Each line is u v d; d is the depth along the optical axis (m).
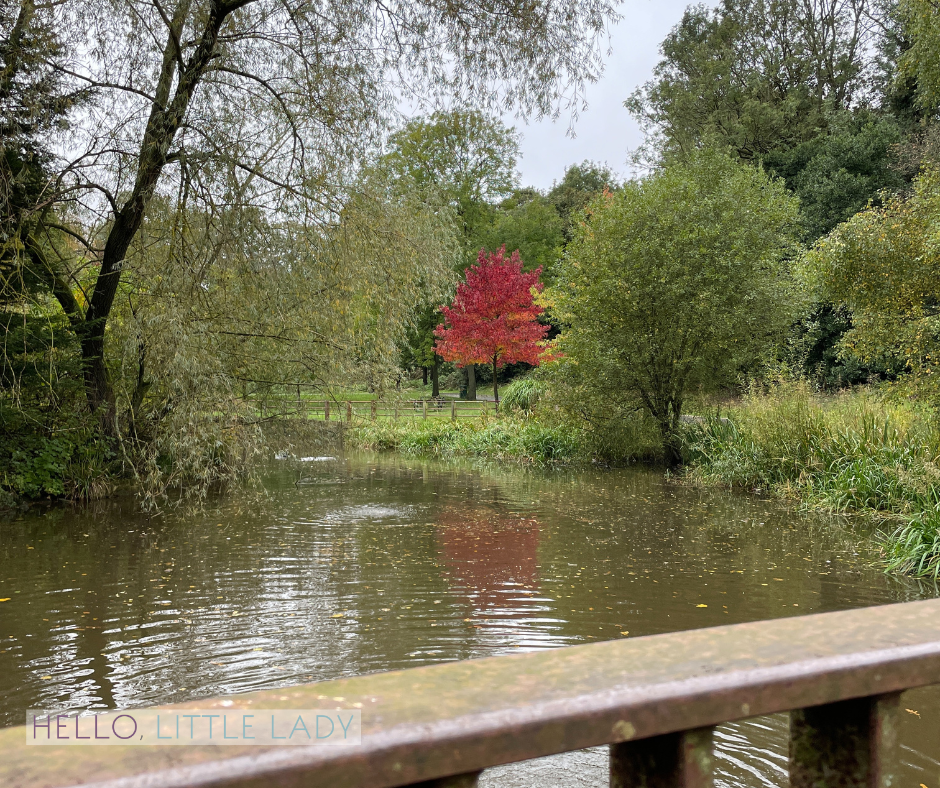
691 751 0.48
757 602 5.70
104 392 10.82
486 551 7.45
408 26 9.02
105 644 4.75
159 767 0.36
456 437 18.23
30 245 9.80
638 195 14.79
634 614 5.39
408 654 4.57
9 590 6.01
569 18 8.66
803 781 0.57
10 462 9.74
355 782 0.38
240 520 9.05
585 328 14.82
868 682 0.51
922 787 2.97
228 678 4.19
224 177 9.58
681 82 31.48
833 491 9.81
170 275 9.48
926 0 12.17
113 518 9.17
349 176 10.36
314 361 10.63
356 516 9.36
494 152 29.25
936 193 9.44
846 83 28.66
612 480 12.84
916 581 6.32
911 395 10.07
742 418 13.28
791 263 14.35
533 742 0.42
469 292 22.19
